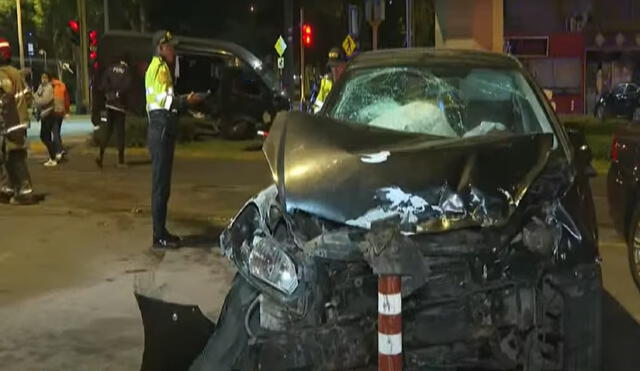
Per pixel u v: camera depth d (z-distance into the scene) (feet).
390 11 150.20
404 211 11.87
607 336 17.56
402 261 10.96
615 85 98.48
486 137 13.93
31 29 190.70
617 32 103.30
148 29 120.57
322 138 13.92
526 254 11.84
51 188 40.22
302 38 92.17
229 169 48.62
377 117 18.31
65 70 163.63
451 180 12.21
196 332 16.28
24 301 20.38
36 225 30.17
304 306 11.78
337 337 11.73
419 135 14.16
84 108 126.11
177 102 25.57
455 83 18.31
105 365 15.99
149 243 26.96
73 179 43.86
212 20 146.61
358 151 13.38
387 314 10.93
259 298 12.43
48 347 17.03
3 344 17.22
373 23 65.82
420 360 11.60
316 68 138.41
